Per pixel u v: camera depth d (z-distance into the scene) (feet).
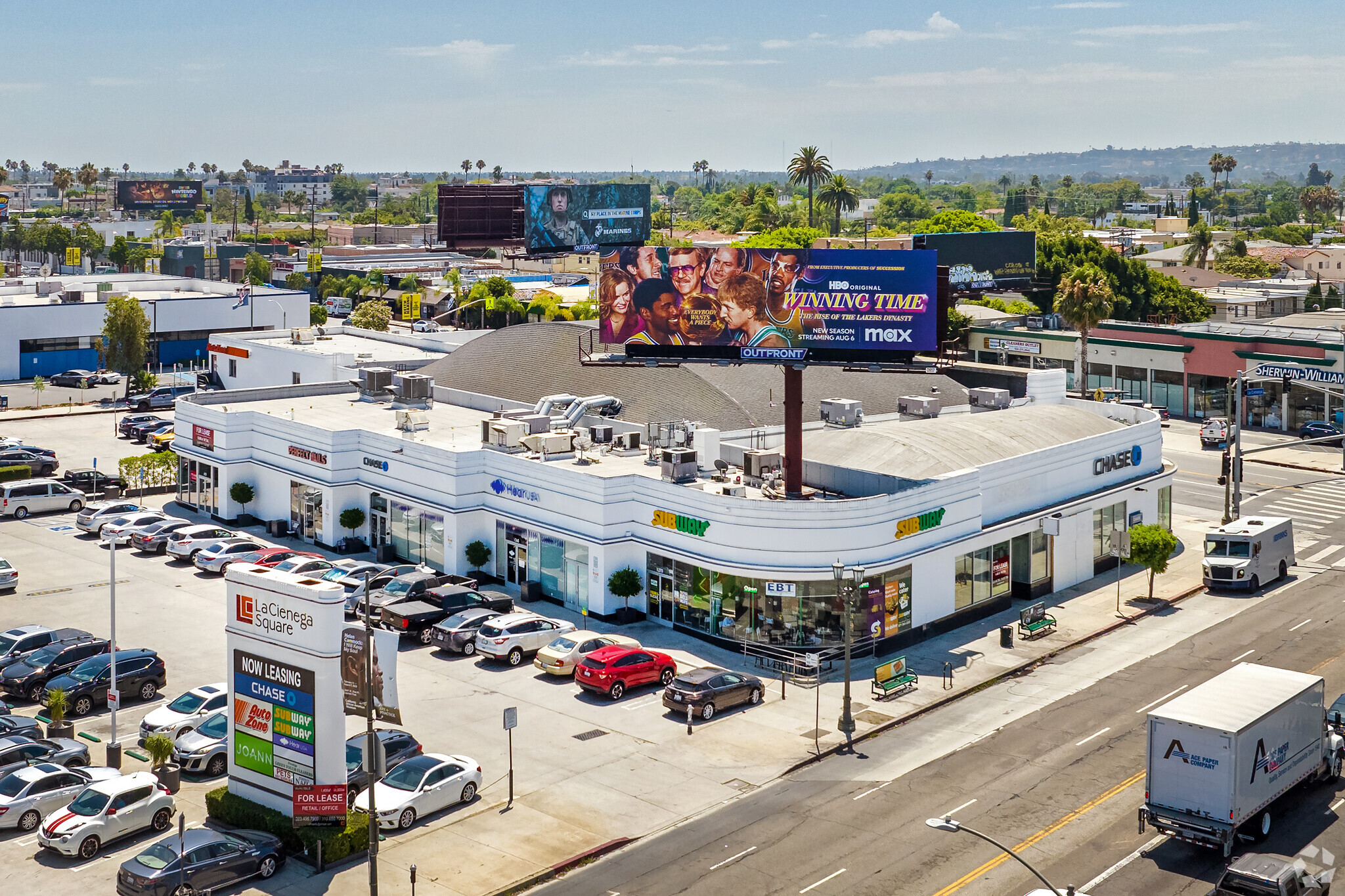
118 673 169.48
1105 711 166.81
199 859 120.78
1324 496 289.53
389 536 233.55
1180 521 269.03
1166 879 122.93
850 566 183.21
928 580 196.03
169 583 221.05
